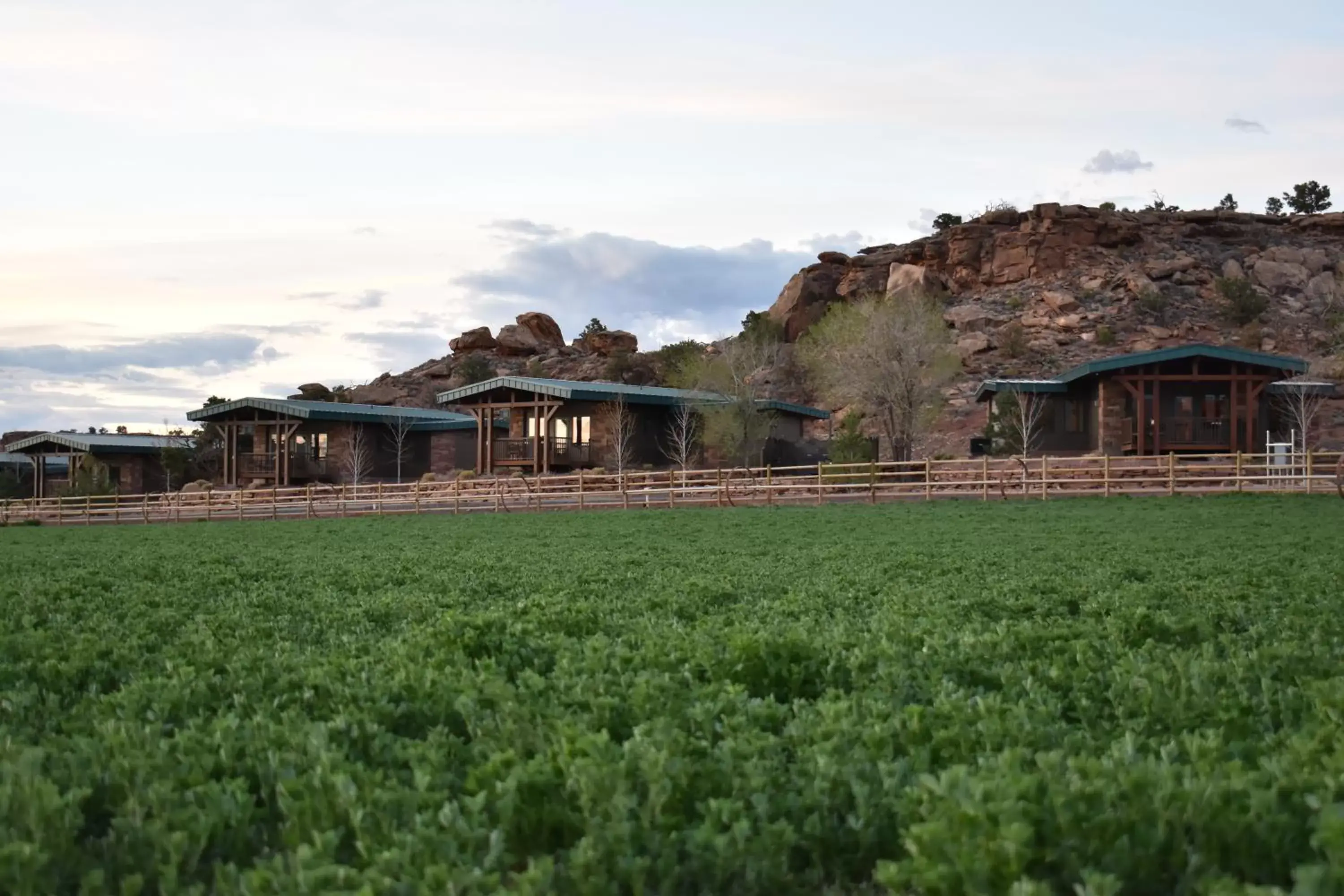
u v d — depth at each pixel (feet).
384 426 231.71
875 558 70.90
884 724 21.79
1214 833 15.72
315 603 50.65
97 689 29.27
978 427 226.38
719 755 20.16
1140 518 100.99
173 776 19.06
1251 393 168.96
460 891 14.35
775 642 30.14
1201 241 322.14
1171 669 28.17
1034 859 15.25
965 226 316.40
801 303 316.60
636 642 35.09
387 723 24.39
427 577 63.67
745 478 149.38
